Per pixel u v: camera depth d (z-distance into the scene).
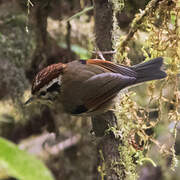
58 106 8.07
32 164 3.44
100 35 7.43
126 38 8.02
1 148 3.52
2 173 3.55
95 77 7.38
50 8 10.77
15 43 11.05
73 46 11.29
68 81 7.62
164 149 7.73
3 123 12.19
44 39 10.62
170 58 7.72
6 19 11.11
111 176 7.02
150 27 7.77
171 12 7.73
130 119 7.66
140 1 8.59
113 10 7.26
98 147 7.29
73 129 12.29
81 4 10.64
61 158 12.50
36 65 11.16
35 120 12.07
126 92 7.96
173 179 9.50
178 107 8.15
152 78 7.21
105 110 7.18
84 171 12.46
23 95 11.36
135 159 8.11
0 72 11.16
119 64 7.46
